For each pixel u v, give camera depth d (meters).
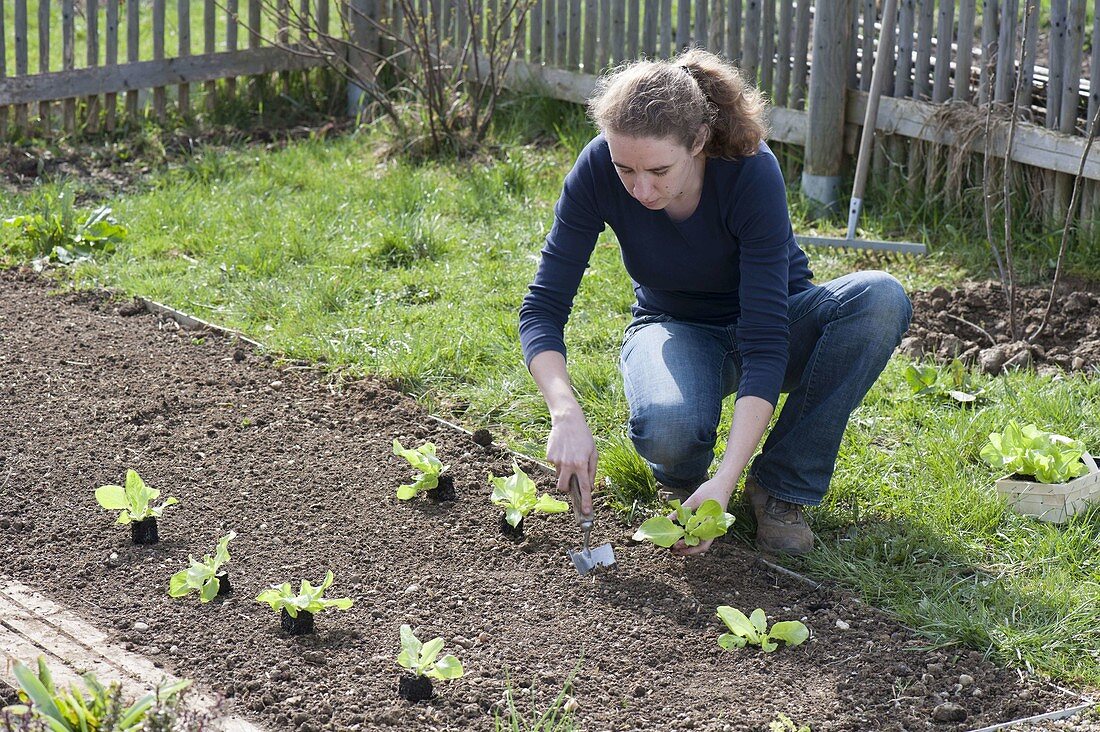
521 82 8.11
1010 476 3.88
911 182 6.51
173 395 4.50
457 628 3.15
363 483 3.91
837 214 6.68
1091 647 3.10
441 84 7.54
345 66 8.52
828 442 3.47
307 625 3.10
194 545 3.54
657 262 3.43
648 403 3.36
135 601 3.24
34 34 10.22
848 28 6.52
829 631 3.16
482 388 4.59
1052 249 5.91
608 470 3.87
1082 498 3.73
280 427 4.29
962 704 2.88
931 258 6.03
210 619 3.16
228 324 5.19
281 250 5.91
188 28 8.05
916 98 6.42
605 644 3.09
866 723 2.80
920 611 3.21
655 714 2.82
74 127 7.79
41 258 5.90
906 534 3.62
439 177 7.21
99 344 4.98
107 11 7.72
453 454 4.13
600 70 7.73
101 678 2.81
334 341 4.95
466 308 5.34
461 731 2.74
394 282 5.60
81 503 3.75
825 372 3.44
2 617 3.07
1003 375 4.76
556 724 2.76
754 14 6.96
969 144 6.12
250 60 8.34
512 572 3.42
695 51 3.21
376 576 3.39
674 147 2.94
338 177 7.14
